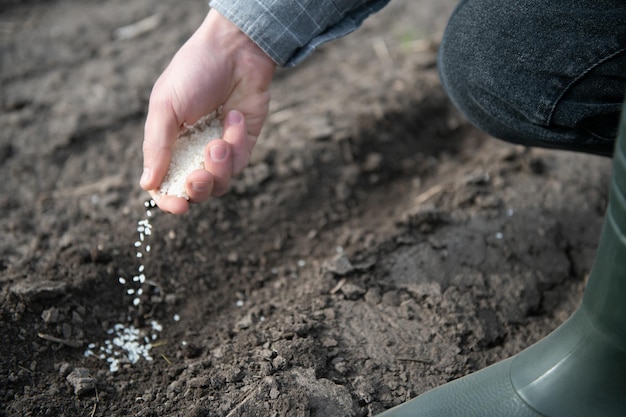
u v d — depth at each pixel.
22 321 1.04
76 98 1.32
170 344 1.06
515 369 0.92
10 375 1.00
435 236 1.14
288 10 0.97
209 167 0.99
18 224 1.16
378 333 1.04
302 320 1.05
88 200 1.19
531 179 1.19
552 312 1.08
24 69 1.37
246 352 1.02
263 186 1.21
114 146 1.26
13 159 1.24
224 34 1.00
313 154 1.24
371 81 1.34
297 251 1.16
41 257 1.11
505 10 0.95
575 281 1.11
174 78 0.99
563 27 0.93
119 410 0.99
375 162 1.24
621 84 0.94
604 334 0.87
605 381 0.88
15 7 1.49
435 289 1.08
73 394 1.00
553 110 0.96
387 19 1.47
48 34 1.43
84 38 1.42
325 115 1.29
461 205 1.17
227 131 1.01
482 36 0.96
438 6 1.49
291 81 1.36
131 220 1.16
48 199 1.19
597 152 1.00
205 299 1.11
